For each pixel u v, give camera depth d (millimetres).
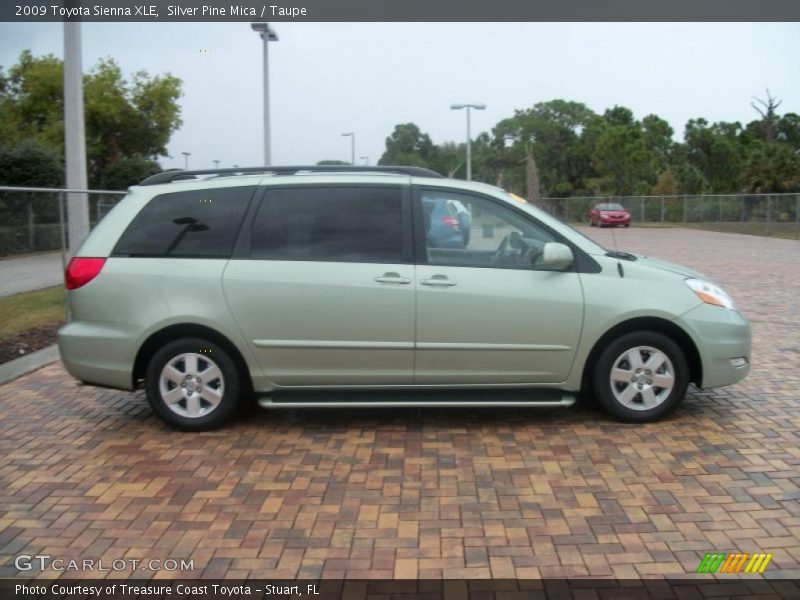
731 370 5426
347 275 5234
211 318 5254
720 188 60344
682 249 23594
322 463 4848
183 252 5363
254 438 5344
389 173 5582
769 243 26781
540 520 4004
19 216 10836
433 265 5270
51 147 26547
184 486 4508
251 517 4086
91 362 5383
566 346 5297
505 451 5008
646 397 5426
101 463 4895
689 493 4297
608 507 4141
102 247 5410
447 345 5258
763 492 4293
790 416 5605
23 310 10453
